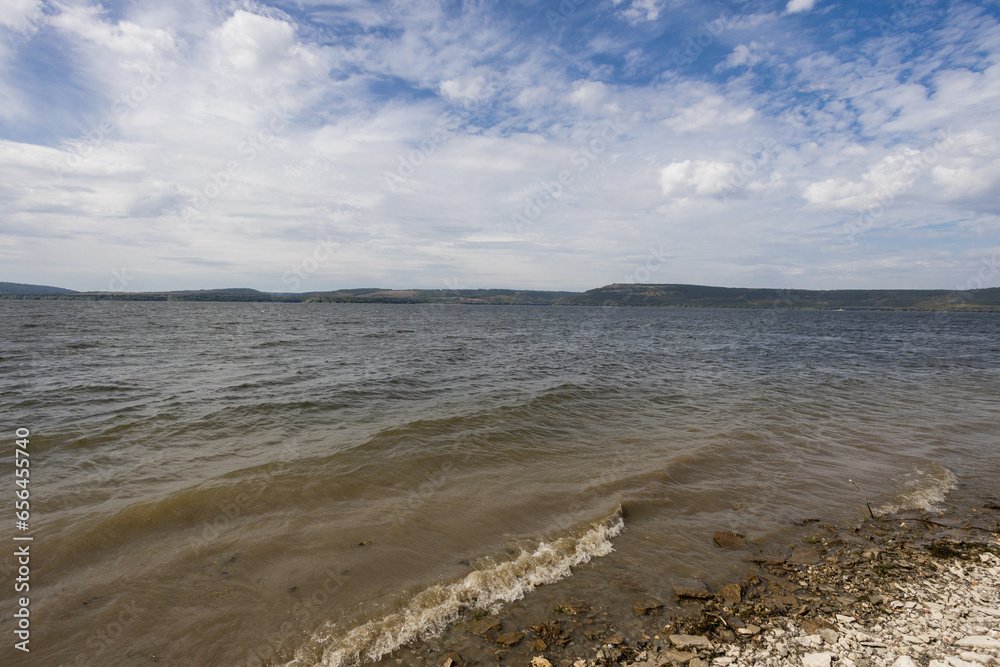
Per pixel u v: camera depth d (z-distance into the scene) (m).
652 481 9.59
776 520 8.28
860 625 5.57
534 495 8.89
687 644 5.18
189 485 8.76
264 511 7.95
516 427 13.17
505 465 10.42
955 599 6.13
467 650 5.07
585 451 11.47
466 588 6.11
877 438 13.07
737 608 5.86
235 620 5.43
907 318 133.50
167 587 5.94
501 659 4.93
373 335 45.16
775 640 5.29
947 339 55.66
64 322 52.25
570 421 14.06
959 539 7.75
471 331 53.72
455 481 9.48
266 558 6.62
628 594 6.11
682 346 39.66
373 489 8.95
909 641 5.29
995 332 71.75
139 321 58.41
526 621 5.55
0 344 29.83
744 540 7.57
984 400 18.73
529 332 53.78
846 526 8.12
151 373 20.67
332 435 12.10
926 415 15.92
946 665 4.87
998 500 9.28
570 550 7.07
